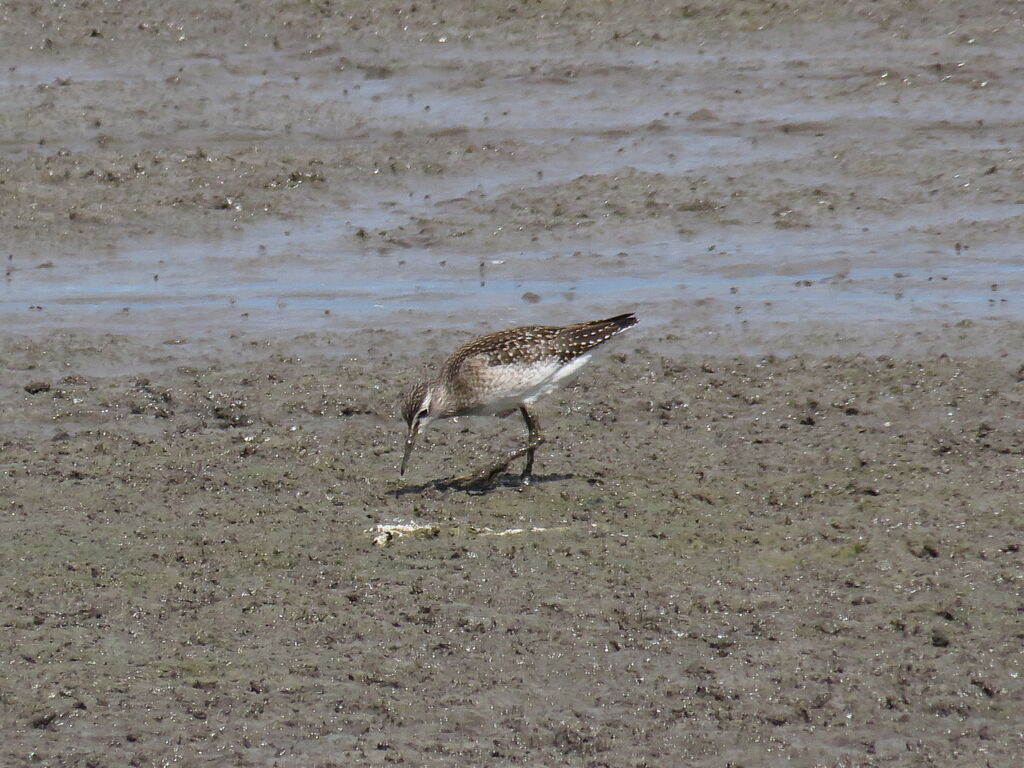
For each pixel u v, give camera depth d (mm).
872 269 19672
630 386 16203
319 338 17688
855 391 15820
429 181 23047
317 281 19703
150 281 19734
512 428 15164
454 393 13523
